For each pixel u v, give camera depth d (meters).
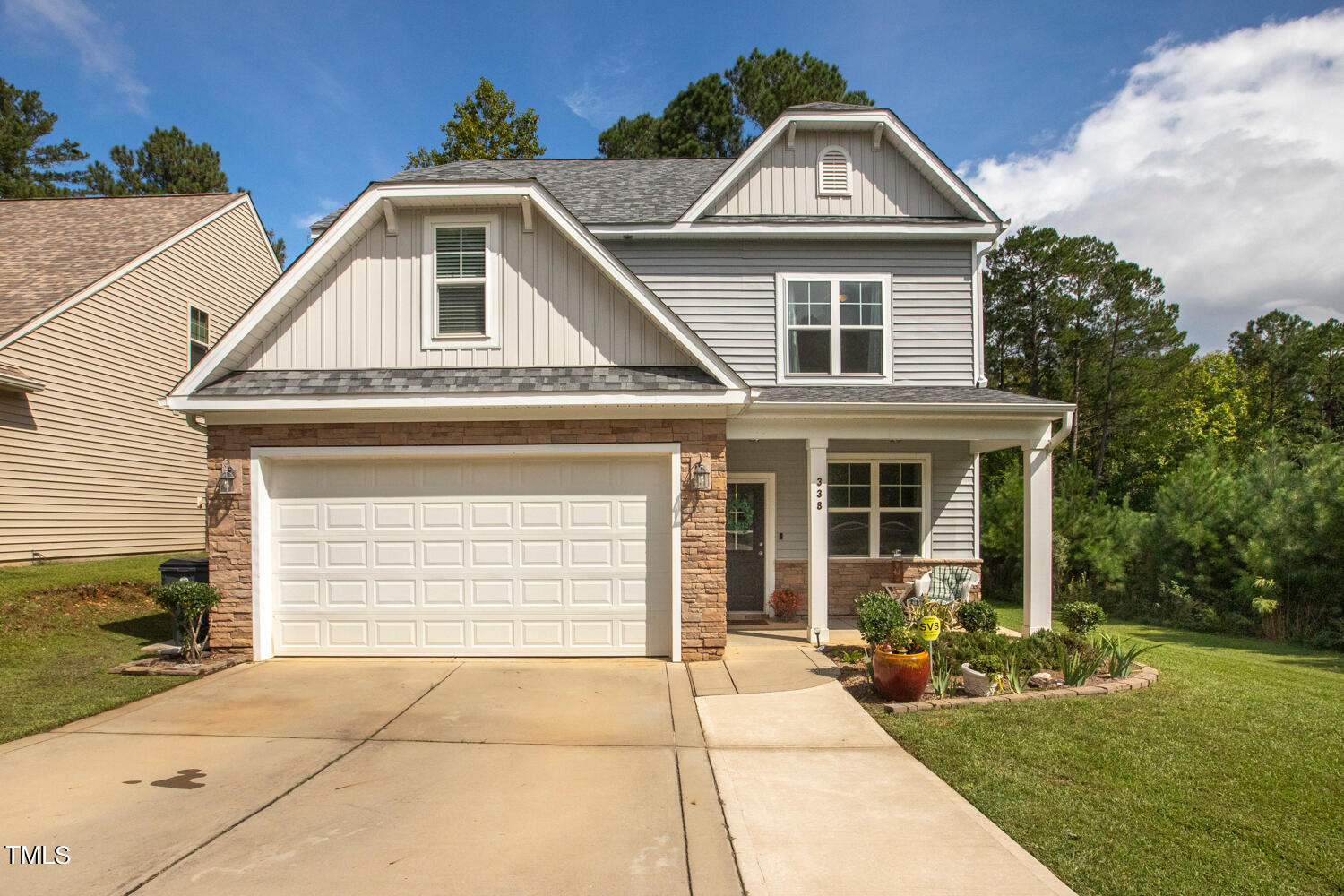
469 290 9.07
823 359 11.79
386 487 8.93
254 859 4.02
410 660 8.73
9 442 12.67
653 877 3.86
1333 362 36.19
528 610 8.91
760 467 12.27
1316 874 3.95
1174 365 27.53
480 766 5.41
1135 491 27.72
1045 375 29.25
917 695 6.98
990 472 24.59
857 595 12.29
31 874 3.85
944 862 4.01
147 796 4.85
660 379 8.60
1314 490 13.06
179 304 17.22
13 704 6.82
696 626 8.67
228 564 8.73
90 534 14.50
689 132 31.75
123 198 19.53
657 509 8.94
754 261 11.84
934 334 11.88
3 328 12.71
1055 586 16.39
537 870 3.93
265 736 6.06
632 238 11.71
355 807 4.69
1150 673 8.13
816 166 12.04
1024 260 28.92
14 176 35.06
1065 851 4.14
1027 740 5.97
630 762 5.49
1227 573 14.45
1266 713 6.85
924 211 12.07
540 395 8.36
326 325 8.99
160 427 16.56
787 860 4.04
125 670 7.98
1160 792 4.98
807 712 6.72
